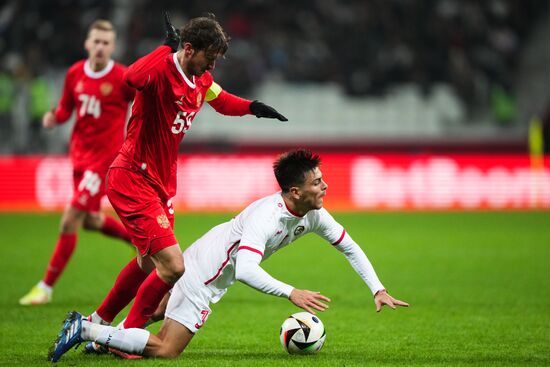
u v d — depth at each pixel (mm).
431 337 26031
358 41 96188
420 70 95312
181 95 21578
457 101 94750
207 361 21281
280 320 29516
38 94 81000
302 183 20828
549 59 100250
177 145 22594
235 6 95875
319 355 22750
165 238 21562
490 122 94312
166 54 21047
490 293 35656
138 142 21891
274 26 97125
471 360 22172
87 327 20922
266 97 90875
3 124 81312
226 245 21250
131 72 20547
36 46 86750
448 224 65875
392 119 92750
